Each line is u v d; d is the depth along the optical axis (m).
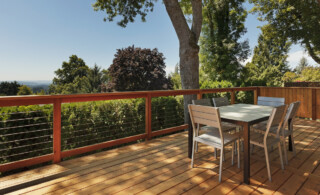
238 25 15.91
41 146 3.57
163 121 5.46
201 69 17.55
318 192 1.95
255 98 6.51
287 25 12.89
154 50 22.61
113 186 2.07
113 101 4.56
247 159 2.10
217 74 16.31
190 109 2.47
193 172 2.40
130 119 4.77
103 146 3.18
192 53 5.65
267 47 27.45
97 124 4.33
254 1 13.91
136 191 1.97
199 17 5.75
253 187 2.05
